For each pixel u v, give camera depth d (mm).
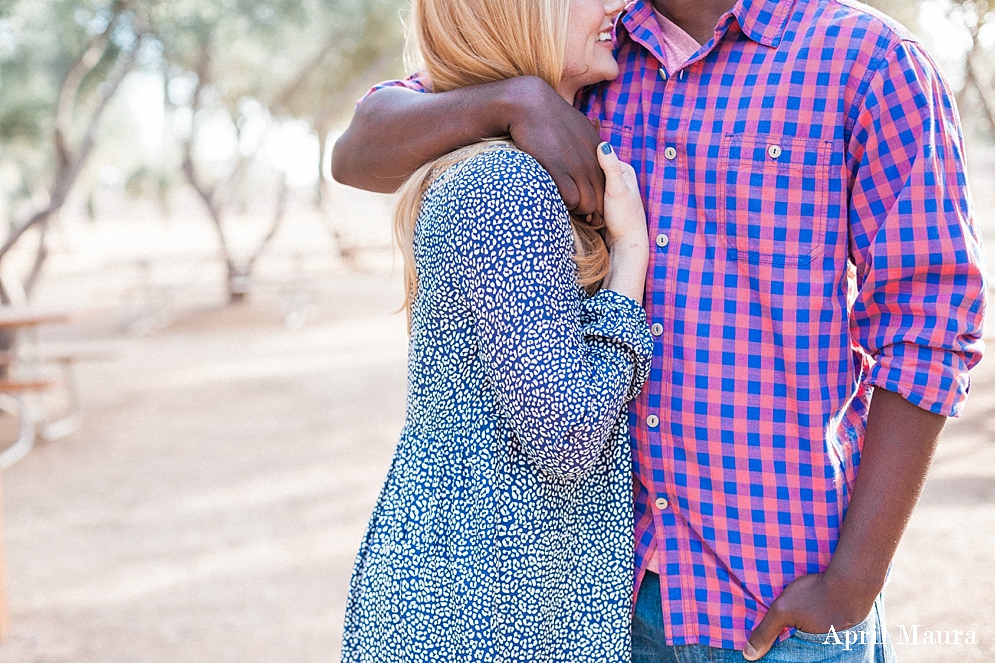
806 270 1249
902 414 1197
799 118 1236
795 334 1258
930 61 1198
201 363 9477
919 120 1171
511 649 1277
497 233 1205
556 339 1196
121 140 28250
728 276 1293
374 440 6145
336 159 1534
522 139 1268
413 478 1357
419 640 1318
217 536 4414
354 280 16484
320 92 15875
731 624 1338
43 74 10961
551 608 1310
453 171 1275
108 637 3352
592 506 1330
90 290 16656
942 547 3656
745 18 1271
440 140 1325
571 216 1330
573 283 1259
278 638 3295
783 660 1305
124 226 40000
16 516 4848
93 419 7051
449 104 1329
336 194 18000
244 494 5074
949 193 1175
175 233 32844
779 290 1260
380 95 1475
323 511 4734
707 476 1328
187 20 10516
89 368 9320
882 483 1210
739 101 1274
